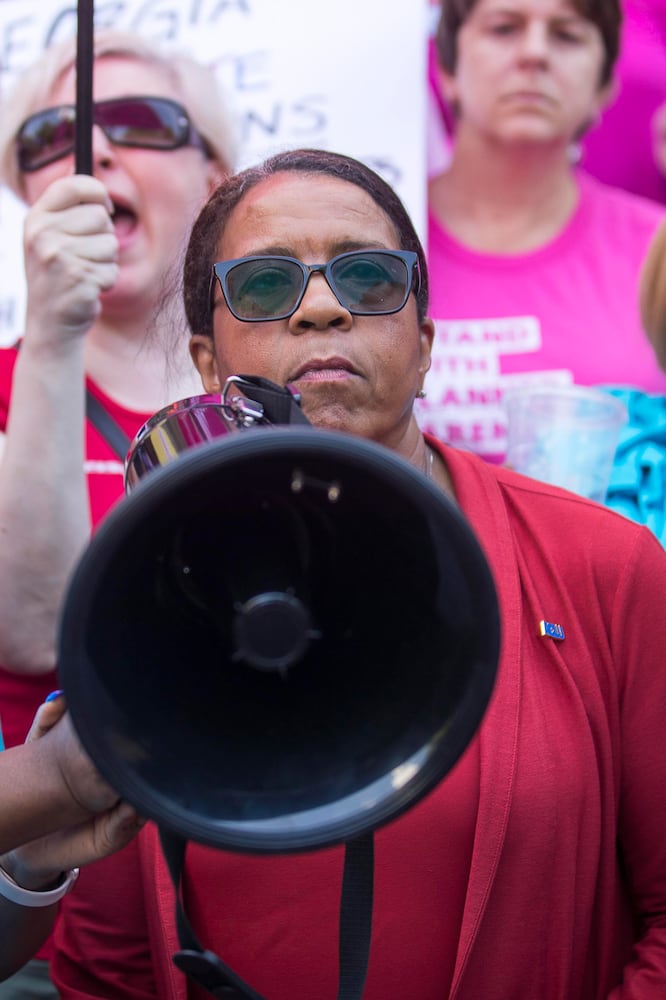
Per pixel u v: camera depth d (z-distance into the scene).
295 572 1.21
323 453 1.04
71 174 2.88
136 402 2.69
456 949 1.58
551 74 2.89
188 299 1.86
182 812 1.11
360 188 1.74
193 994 1.67
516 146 2.90
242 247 1.70
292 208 1.68
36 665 2.39
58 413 2.40
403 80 2.81
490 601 1.09
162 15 2.92
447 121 2.97
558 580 1.71
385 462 1.04
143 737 1.15
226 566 1.21
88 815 1.38
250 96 2.86
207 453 1.02
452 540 1.07
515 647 1.66
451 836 1.59
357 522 1.21
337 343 1.60
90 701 1.07
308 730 1.24
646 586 1.71
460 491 1.80
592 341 2.85
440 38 2.96
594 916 1.68
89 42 2.36
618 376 2.82
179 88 2.83
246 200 1.75
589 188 2.94
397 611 1.25
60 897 1.57
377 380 1.62
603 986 1.66
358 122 2.82
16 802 1.35
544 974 1.61
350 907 1.33
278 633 1.13
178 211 2.79
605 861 1.67
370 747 1.21
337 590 1.25
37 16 3.02
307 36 2.85
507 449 2.59
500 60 2.90
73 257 2.41
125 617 1.18
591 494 2.53
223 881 1.63
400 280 1.63
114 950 1.82
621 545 1.73
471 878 1.56
